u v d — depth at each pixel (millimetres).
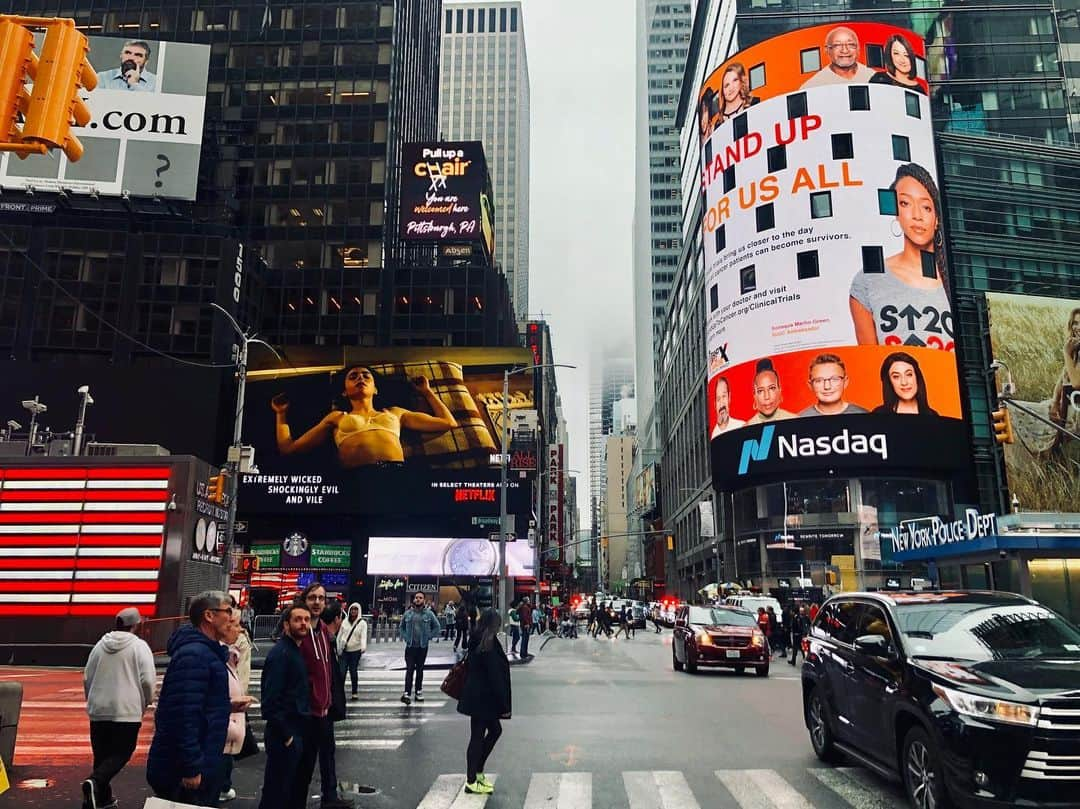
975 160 66000
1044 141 67812
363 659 25172
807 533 53781
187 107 63844
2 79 7918
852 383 52375
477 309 70312
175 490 26625
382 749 10633
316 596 7363
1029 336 59594
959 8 70750
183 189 62594
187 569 26547
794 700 15906
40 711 14078
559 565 93688
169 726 5133
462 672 8422
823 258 54375
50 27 8117
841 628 9523
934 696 6855
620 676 21172
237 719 7762
